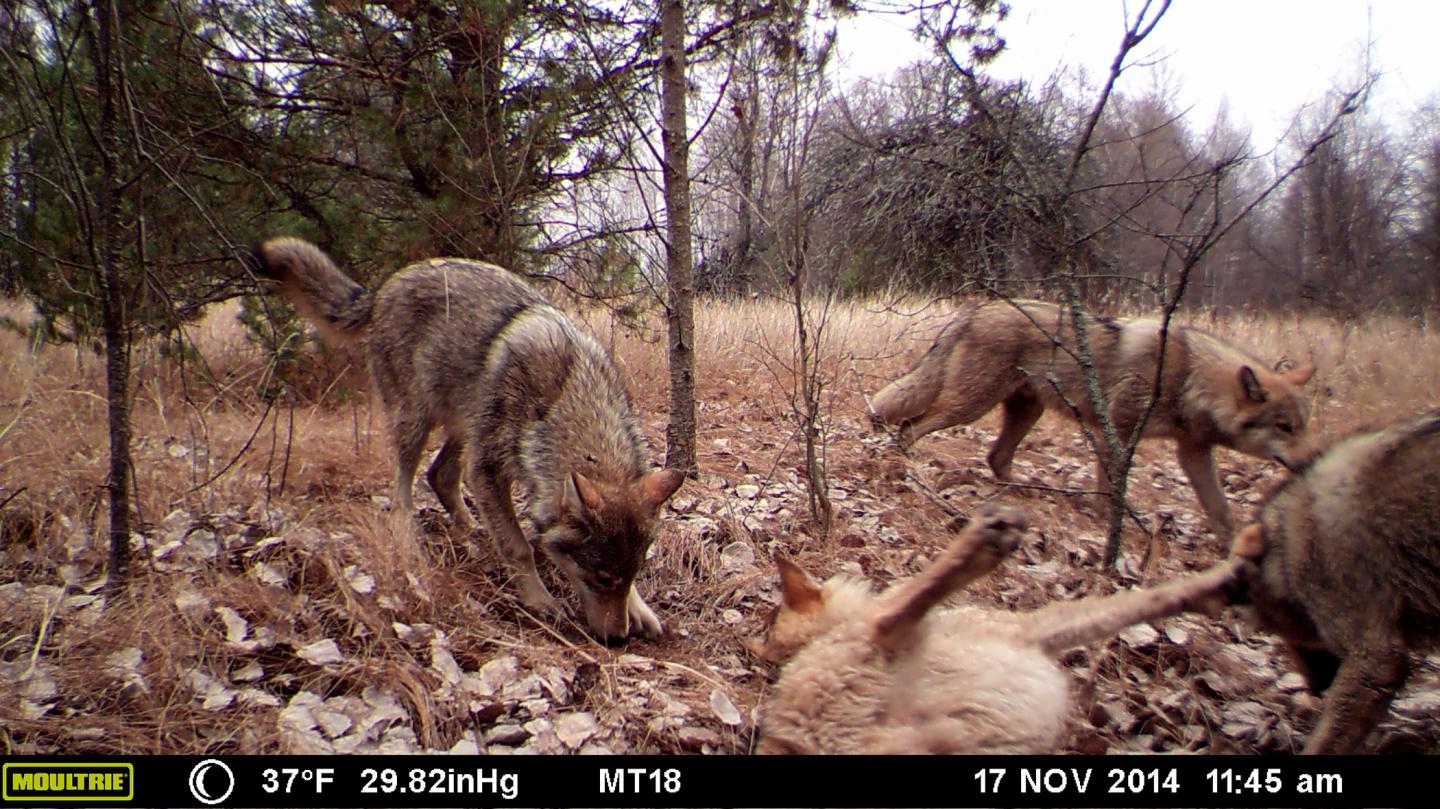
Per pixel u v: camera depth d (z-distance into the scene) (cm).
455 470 289
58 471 258
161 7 350
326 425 365
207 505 260
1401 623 183
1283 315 952
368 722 179
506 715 190
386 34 402
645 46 425
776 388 499
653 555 274
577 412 253
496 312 272
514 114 417
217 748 167
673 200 322
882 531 307
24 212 363
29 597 204
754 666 226
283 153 393
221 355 449
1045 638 184
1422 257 1038
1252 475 425
